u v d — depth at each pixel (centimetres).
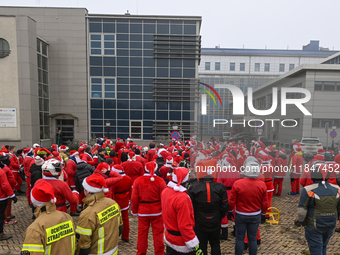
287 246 434
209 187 310
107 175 402
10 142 1745
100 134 2311
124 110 2312
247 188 340
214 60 4550
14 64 1730
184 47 2278
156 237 373
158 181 368
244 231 351
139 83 2297
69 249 222
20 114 1747
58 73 2220
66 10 2191
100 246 238
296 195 786
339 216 330
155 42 2247
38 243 196
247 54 4509
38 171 497
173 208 259
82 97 2253
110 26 2244
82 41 2222
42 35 2194
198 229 312
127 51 2270
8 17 1708
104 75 2278
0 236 459
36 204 213
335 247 430
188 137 2306
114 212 256
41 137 2056
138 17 2238
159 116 2322
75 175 553
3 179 443
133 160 540
